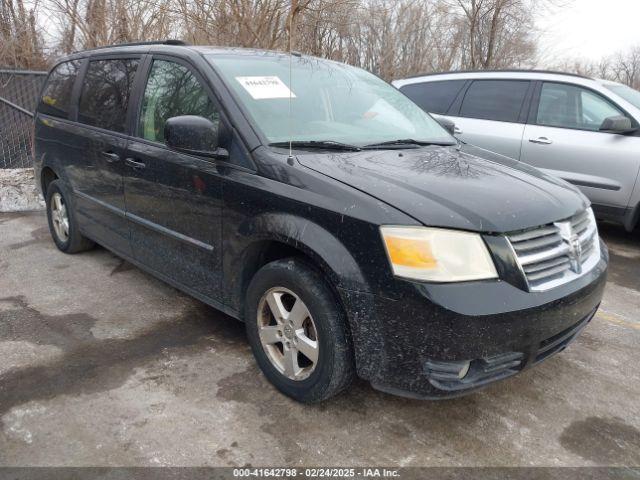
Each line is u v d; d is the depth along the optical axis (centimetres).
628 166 537
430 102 692
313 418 266
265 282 276
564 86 596
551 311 238
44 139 483
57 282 427
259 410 271
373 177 258
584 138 566
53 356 315
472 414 275
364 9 938
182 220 325
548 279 247
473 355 224
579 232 274
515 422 271
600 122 564
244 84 316
